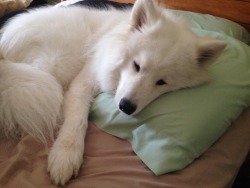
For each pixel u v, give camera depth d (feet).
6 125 1.46
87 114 1.67
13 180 1.24
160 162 1.33
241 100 1.61
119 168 1.35
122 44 1.63
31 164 1.35
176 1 3.06
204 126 1.41
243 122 1.70
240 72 1.74
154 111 1.48
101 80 1.80
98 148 1.49
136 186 1.26
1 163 1.29
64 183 1.28
